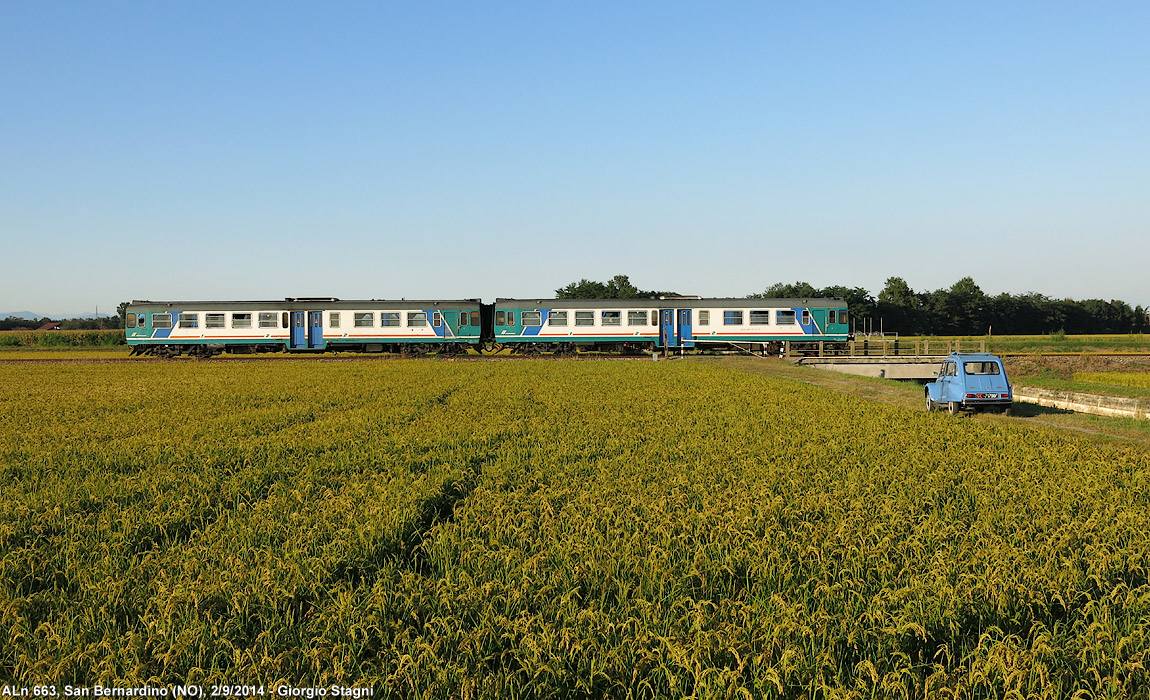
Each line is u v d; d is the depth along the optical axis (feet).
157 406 86.17
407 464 49.80
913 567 27.61
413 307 181.47
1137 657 21.36
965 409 85.66
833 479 44.09
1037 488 40.32
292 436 61.62
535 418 72.59
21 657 21.63
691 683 20.84
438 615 24.70
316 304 180.86
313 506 38.11
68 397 97.60
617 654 21.50
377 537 31.78
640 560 28.60
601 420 69.92
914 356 168.86
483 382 115.03
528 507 37.14
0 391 107.24
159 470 47.75
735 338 180.14
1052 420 78.84
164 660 21.54
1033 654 21.26
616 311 181.47
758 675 20.98
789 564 27.73
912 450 52.60
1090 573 26.78
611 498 38.70
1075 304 434.71
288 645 23.03
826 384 125.49
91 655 21.99
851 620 23.27
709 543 30.66
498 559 29.17
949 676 21.03
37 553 30.83
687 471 46.34
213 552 30.50
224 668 21.86
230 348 183.52
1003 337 268.62
